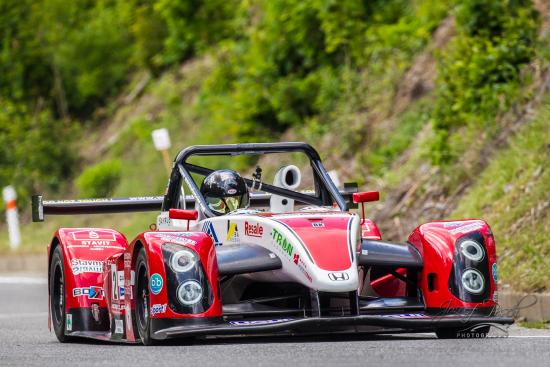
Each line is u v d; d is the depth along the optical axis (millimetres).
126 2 93500
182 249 22703
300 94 63062
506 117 43906
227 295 24438
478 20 47156
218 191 26047
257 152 27453
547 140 39094
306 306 22844
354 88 59688
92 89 92938
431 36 58156
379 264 23516
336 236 23078
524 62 45281
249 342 23734
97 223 76375
